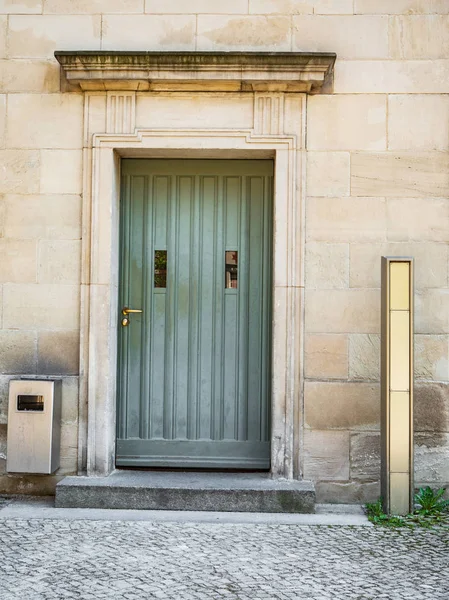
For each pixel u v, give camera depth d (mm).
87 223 6051
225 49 6066
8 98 6117
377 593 4074
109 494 5684
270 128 6008
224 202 6340
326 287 5996
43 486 6035
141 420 6367
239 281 6336
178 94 6031
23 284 6094
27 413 5805
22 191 6098
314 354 5992
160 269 6355
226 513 5613
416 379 5969
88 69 5914
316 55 5801
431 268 5988
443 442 5941
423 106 6012
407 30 6027
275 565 4488
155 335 6363
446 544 4914
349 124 6020
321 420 5973
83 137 6074
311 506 5633
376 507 5656
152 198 6352
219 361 6352
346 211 6004
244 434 6320
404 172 6000
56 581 4195
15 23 6137
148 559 4566
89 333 6016
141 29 6098
